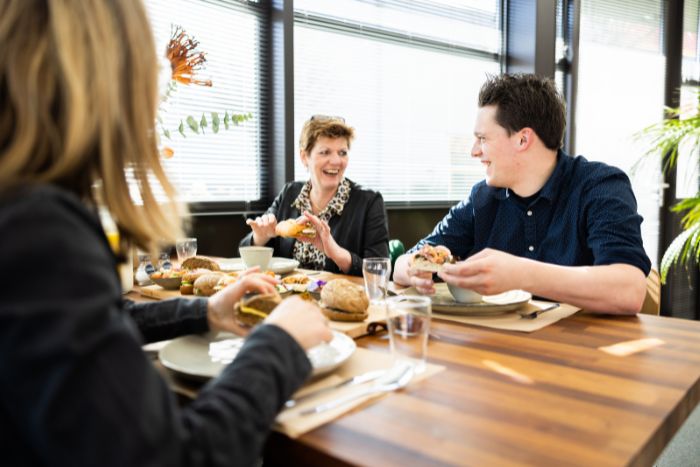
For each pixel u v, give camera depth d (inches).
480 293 44.7
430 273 53.9
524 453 20.7
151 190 21.3
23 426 15.1
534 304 50.2
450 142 158.6
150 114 20.4
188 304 34.8
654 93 193.8
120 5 19.3
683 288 193.6
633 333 39.5
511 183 64.2
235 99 118.8
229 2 116.4
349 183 97.0
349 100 136.6
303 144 96.0
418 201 152.8
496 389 27.8
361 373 30.0
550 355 33.9
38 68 17.3
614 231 52.2
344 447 21.4
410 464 19.9
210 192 116.2
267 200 125.5
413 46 147.8
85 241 16.4
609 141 182.1
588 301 44.6
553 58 158.2
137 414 15.3
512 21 164.4
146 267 64.6
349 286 42.7
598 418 24.1
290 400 25.9
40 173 17.8
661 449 23.6
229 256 118.4
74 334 14.7
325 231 80.3
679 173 190.1
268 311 32.1
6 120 17.5
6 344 14.6
